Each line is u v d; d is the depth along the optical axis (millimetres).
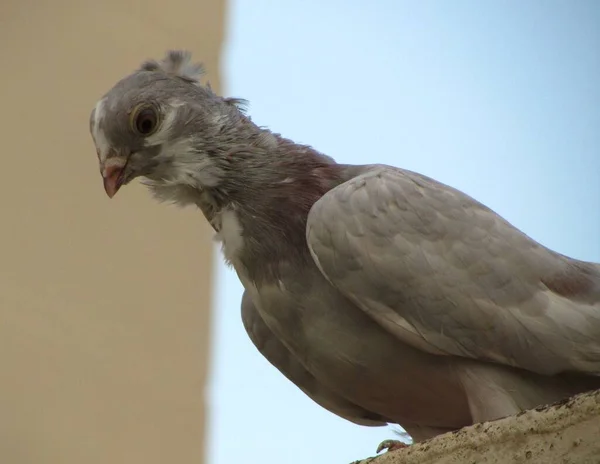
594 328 9695
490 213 10250
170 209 17953
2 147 17297
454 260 9859
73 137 17844
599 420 7645
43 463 15664
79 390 16297
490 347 9711
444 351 9773
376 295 9844
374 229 9938
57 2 18500
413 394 10273
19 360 16125
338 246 9906
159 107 10789
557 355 9648
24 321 16344
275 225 10422
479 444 7996
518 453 7848
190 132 10758
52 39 18266
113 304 17016
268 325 10570
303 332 10305
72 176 17594
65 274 16938
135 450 16312
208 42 18391
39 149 17516
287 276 10289
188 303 17531
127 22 18469
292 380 11258
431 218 10031
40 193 17328
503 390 9727
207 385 17141
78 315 16703
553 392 9852
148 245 17562
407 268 9820
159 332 17141
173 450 16547
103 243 17297
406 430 10961
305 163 10766
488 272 9836
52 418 15977
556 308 9734
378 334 10039
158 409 16641
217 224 10766
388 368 10117
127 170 10820
